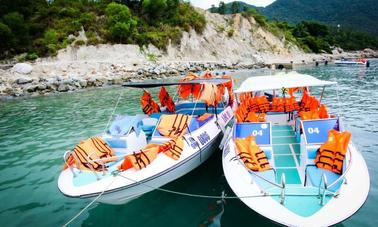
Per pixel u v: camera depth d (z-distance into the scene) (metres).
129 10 46.53
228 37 57.47
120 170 6.03
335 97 17.69
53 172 8.36
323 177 4.70
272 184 4.94
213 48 52.97
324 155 5.61
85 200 6.80
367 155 8.36
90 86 27.52
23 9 43.75
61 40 39.66
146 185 6.11
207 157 8.24
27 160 9.31
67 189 5.56
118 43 42.50
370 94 18.28
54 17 43.50
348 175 5.17
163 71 35.59
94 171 5.79
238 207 6.14
